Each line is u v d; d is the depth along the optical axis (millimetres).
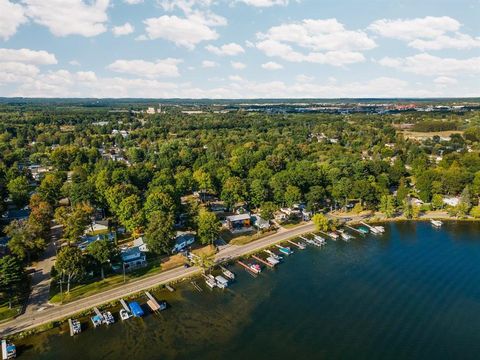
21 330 98188
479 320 108500
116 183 195000
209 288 124438
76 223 148375
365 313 111500
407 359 92188
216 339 99188
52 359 90625
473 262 145125
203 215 152000
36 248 135500
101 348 94688
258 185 194875
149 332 101375
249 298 119125
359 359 92188
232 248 154125
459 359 92375
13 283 106438
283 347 96312
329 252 154625
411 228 181500
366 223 187500
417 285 128000
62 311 107000
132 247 140625
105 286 120688
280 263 144125
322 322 107062
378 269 139625
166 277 128500
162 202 162625
